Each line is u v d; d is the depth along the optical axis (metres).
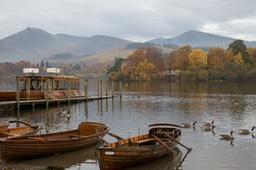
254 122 47.97
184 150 31.77
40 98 65.50
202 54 180.00
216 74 167.75
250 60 184.38
